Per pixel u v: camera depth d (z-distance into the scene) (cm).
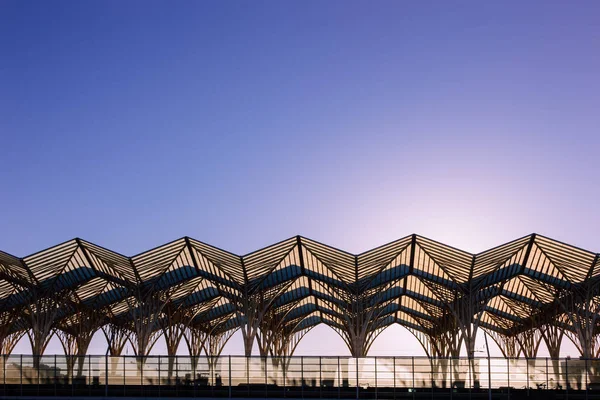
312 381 4881
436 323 8362
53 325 7525
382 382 4853
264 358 4925
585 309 5834
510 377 4769
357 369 4884
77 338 7475
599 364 4706
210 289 7544
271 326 8125
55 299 6325
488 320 9106
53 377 4906
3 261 5609
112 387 4884
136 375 4900
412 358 4872
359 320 6284
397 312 9519
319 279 6538
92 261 6038
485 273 6094
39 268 5853
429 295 7569
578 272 5797
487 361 4816
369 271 6219
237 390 4875
